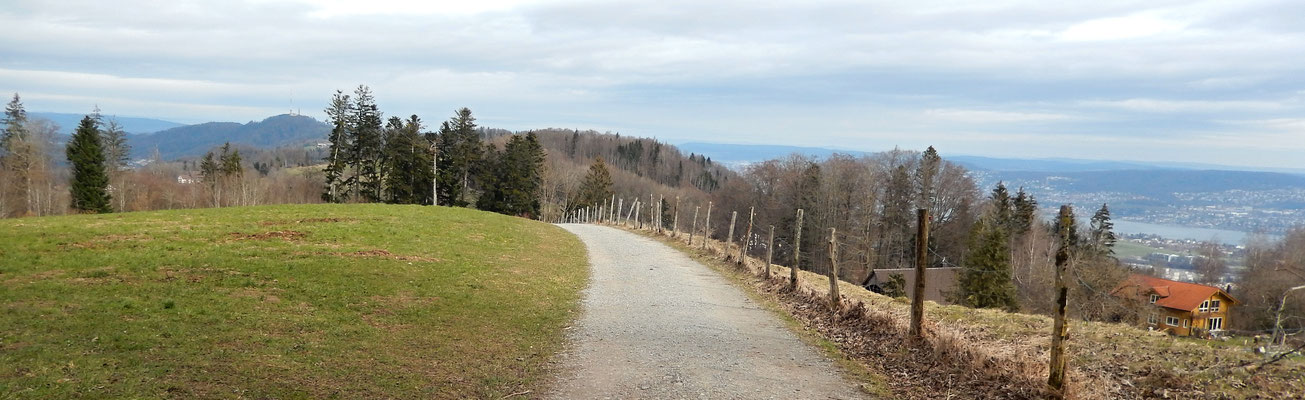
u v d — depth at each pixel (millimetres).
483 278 17906
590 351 11000
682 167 166250
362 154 69562
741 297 17688
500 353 10555
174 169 114438
